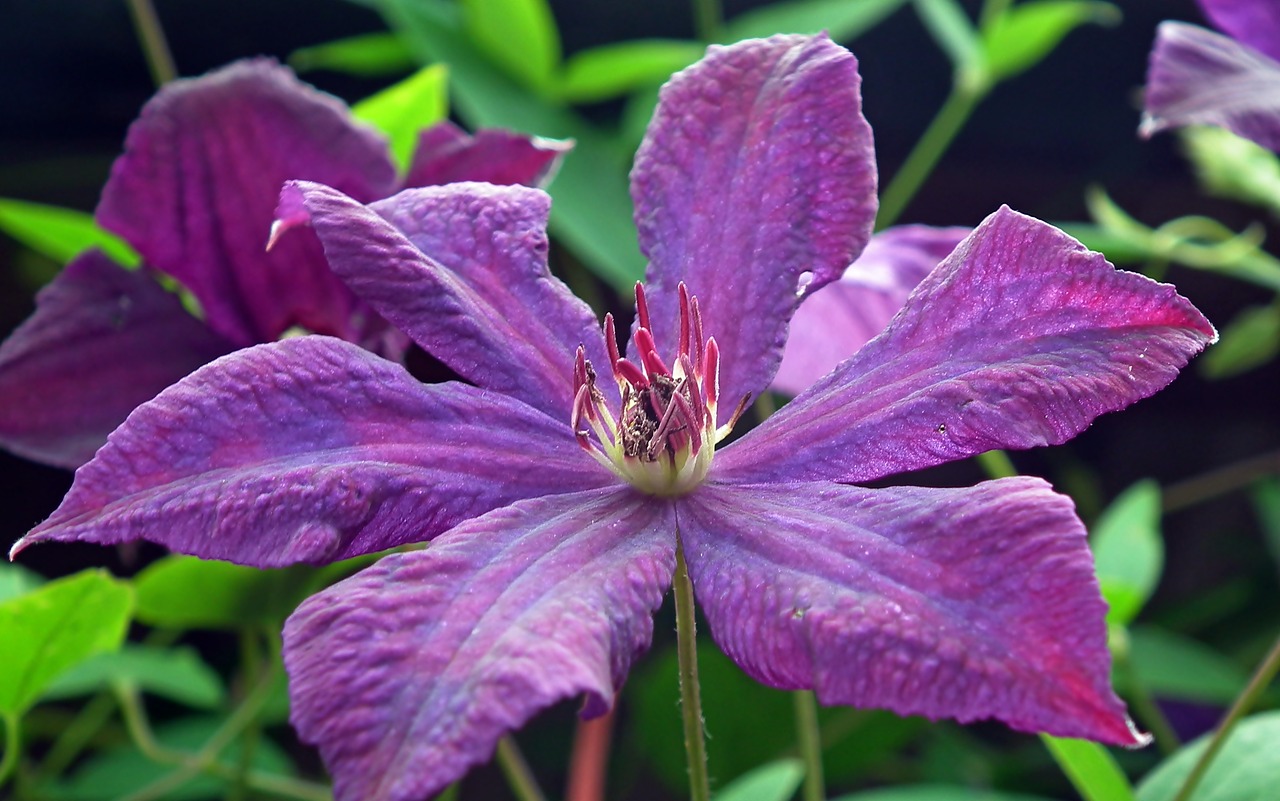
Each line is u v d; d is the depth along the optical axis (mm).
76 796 457
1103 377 282
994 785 515
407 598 273
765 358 306
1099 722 260
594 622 274
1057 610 264
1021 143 607
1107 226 498
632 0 580
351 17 566
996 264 290
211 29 554
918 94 601
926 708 265
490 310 307
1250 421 626
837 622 273
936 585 271
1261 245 605
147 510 281
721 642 283
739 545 290
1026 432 283
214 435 286
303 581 377
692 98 315
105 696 469
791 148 309
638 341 304
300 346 293
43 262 579
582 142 504
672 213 313
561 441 303
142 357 356
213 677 434
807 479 296
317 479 286
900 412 292
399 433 295
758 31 505
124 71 560
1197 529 634
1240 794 351
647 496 299
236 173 351
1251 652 545
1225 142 448
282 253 354
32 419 349
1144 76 584
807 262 306
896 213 514
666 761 484
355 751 262
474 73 498
